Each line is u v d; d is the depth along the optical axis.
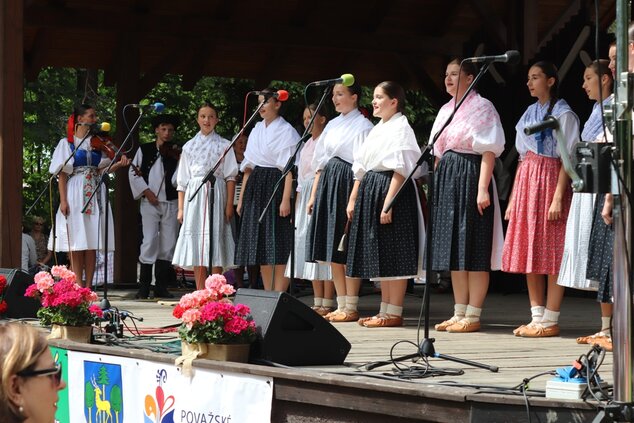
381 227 7.00
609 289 5.75
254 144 8.26
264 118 8.30
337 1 13.16
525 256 6.43
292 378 4.61
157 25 12.10
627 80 3.68
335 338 5.17
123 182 11.88
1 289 7.78
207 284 5.17
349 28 13.58
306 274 7.95
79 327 6.22
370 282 12.08
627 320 3.67
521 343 6.05
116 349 5.65
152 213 10.34
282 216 8.07
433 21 13.58
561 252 6.36
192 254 8.84
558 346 5.89
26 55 13.29
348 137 7.43
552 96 6.49
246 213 8.27
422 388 4.11
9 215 8.74
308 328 5.14
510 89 11.46
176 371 5.18
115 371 5.65
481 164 6.61
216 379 4.95
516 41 11.70
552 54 11.21
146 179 10.38
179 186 9.00
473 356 5.43
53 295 6.29
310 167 8.02
